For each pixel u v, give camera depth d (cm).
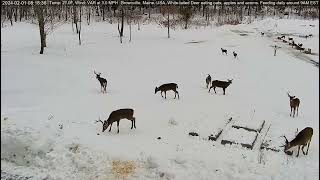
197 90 2714
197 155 1525
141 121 1931
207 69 3475
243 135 1723
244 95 2628
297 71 3569
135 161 1504
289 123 2012
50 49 4222
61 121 1795
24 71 3070
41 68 3203
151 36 5484
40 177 1437
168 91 2638
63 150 1549
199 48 4556
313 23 6250
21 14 6600
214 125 1867
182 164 1482
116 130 1789
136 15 7038
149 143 1636
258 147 1658
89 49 4334
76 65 3438
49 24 5934
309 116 2223
